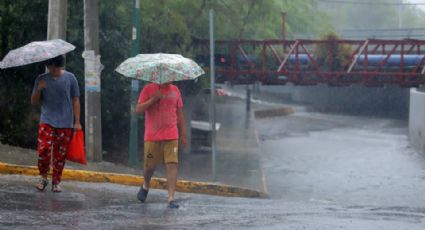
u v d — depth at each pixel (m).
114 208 15.47
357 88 105.06
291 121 86.88
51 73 16.11
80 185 19.34
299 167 47.62
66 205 15.27
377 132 78.81
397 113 100.94
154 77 15.04
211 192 24.33
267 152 56.91
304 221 14.50
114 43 32.72
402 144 66.06
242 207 17.16
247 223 14.03
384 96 102.44
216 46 49.38
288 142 65.56
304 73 49.06
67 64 30.77
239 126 59.94
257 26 52.03
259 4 47.28
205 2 43.00
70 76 16.30
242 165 36.22
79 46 31.16
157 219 14.20
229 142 48.19
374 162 51.84
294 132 75.56
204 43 45.84
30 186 17.36
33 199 15.62
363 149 61.03
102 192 18.38
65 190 17.61
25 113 29.53
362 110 104.19
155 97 15.41
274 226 13.71
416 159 54.19
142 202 16.73
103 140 34.81
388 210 18.39
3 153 21.88
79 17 30.72
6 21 28.89
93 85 25.97
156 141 15.69
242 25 47.62
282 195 33.66
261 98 108.00
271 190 35.84
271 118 88.19
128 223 13.56
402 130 81.62
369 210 18.00
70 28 30.47
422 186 38.94
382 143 66.81
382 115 101.00
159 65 15.07
